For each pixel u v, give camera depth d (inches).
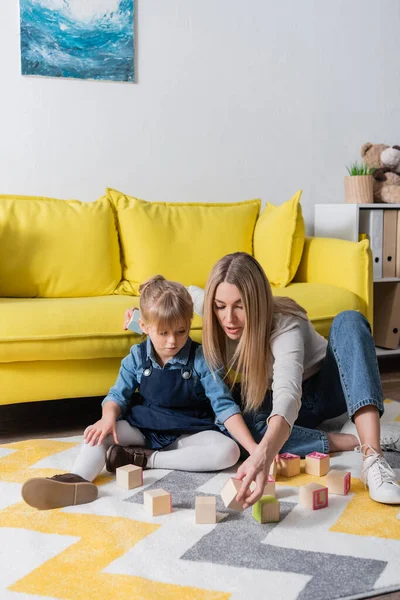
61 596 46.5
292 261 107.0
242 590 47.4
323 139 133.0
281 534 56.0
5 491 65.6
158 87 119.0
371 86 136.1
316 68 130.8
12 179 111.3
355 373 67.2
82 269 100.0
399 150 130.0
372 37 135.1
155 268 104.0
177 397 72.4
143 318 70.4
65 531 56.6
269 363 68.6
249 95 126.0
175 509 61.2
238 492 55.2
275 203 130.3
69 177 114.7
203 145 123.4
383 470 63.1
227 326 67.2
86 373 85.3
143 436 73.4
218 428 72.9
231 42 123.5
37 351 81.4
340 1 131.3
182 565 50.8
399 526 57.5
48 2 109.7
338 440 75.5
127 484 66.0
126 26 114.9
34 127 111.7
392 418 90.0
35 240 98.6
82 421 93.4
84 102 114.3
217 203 115.3
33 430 89.1
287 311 70.1
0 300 92.0
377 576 49.4
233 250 109.7
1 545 54.2
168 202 115.6
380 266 123.2
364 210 122.7
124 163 118.1
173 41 119.2
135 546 53.8
